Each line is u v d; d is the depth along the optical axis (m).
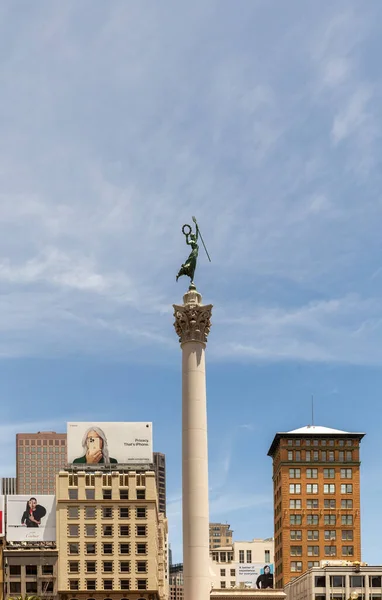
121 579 191.75
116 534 194.62
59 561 192.25
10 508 195.50
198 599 83.38
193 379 88.81
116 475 198.38
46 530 195.12
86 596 190.25
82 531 194.50
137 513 196.25
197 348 89.69
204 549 84.88
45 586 190.38
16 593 190.12
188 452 87.06
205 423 88.31
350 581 195.75
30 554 192.50
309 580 198.25
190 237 96.19
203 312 90.56
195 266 94.94
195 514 85.38
